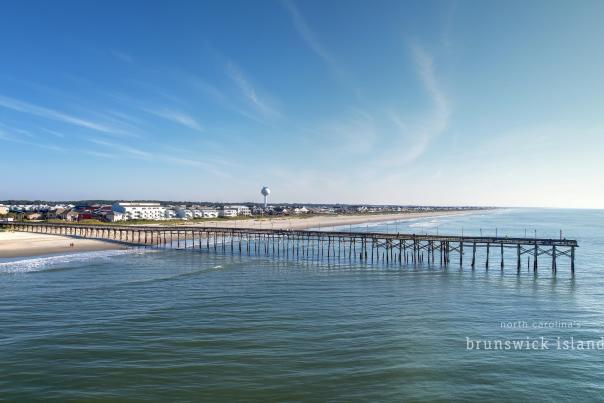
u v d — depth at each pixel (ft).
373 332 92.17
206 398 62.08
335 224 547.08
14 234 286.87
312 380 68.33
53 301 116.98
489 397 64.08
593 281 156.56
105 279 151.33
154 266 185.16
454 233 406.21
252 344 83.82
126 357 76.64
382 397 63.26
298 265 192.85
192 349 80.89
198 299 121.08
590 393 65.87
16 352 78.54
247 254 235.61
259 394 63.52
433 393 64.80
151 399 61.57
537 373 72.64
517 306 117.08
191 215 555.28
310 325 96.68
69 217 442.50
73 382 66.59
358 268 185.16
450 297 127.13
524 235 385.09
